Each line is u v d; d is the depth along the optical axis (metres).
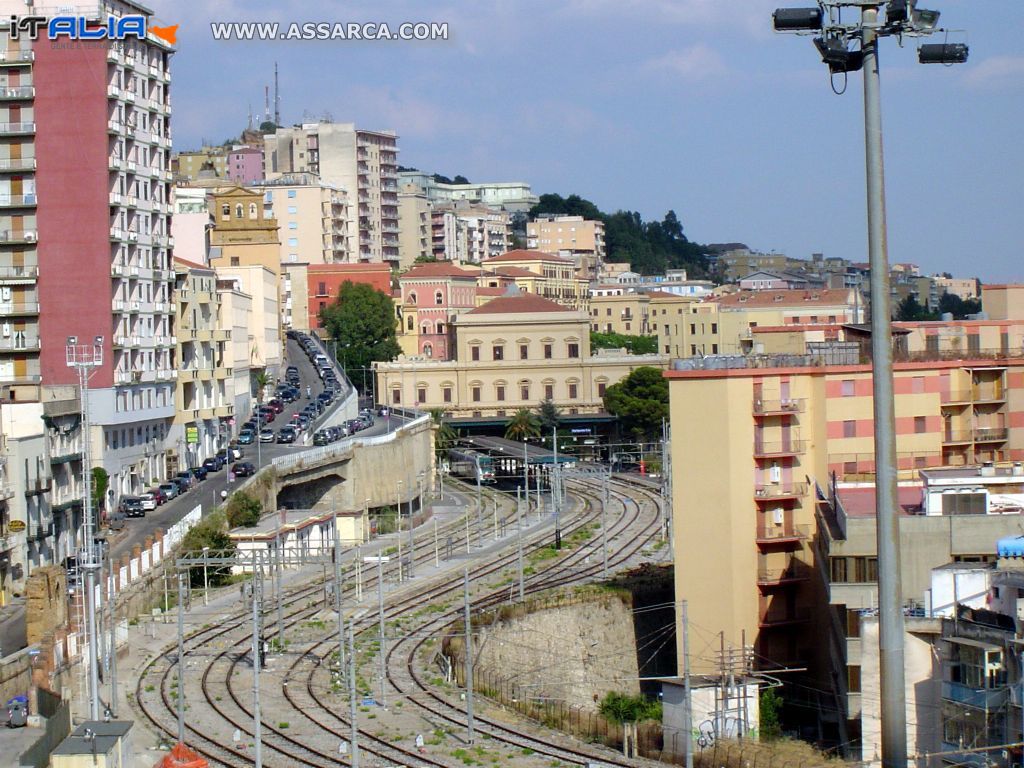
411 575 172.50
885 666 43.72
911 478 138.50
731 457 136.75
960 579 99.56
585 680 148.25
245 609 147.75
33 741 84.38
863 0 43.91
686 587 138.50
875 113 43.72
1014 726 87.25
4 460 143.75
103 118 188.38
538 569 177.12
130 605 139.00
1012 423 161.00
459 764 100.44
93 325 186.88
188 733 107.25
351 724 101.44
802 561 139.25
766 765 101.69
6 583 140.50
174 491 187.50
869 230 43.75
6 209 188.38
